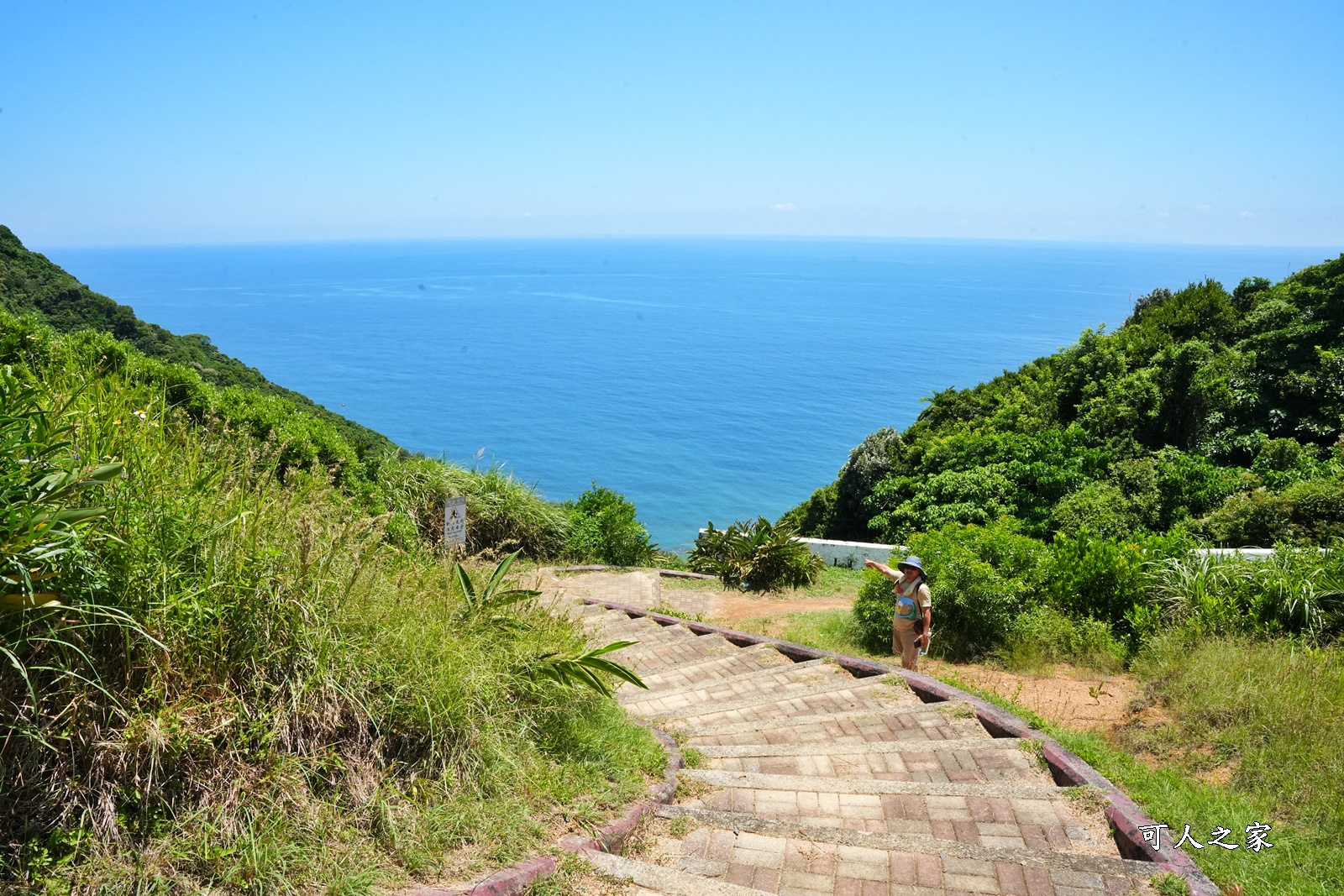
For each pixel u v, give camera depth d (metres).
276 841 3.02
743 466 111.50
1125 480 17.48
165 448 4.02
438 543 12.27
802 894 3.59
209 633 3.40
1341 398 20.91
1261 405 22.05
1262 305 26.62
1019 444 21.81
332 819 3.28
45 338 7.94
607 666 4.84
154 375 9.40
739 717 6.45
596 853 3.59
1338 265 25.38
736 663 8.20
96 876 2.69
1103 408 23.72
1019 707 6.38
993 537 11.02
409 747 3.84
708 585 14.95
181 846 2.88
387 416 151.75
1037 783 4.88
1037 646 8.80
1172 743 5.79
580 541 15.86
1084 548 10.17
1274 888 3.72
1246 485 16.62
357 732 3.68
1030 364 33.66
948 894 3.57
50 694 2.93
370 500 11.88
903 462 25.64
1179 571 9.27
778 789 4.73
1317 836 4.26
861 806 4.55
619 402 170.88
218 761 3.17
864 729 5.99
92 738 2.93
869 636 9.87
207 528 3.65
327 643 3.70
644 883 3.39
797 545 15.73
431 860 3.27
